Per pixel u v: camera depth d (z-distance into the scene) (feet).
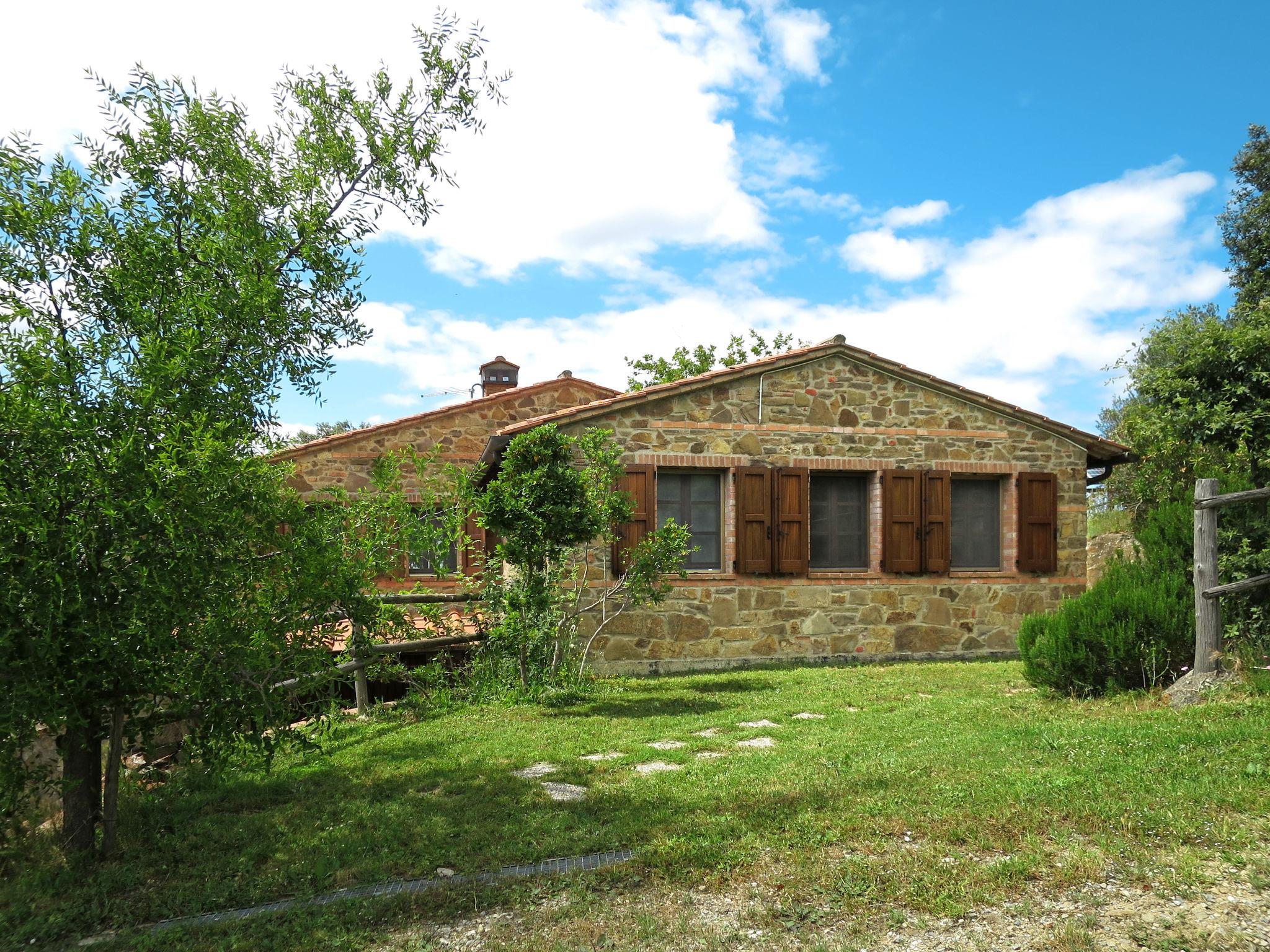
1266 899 10.26
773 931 10.18
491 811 15.08
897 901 10.75
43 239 13.71
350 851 13.33
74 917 11.61
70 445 12.25
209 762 14.37
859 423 36.65
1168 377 26.68
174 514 12.32
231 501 13.03
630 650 33.40
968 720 21.30
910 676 30.48
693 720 23.07
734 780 16.38
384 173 17.17
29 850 13.42
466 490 26.63
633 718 23.65
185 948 10.50
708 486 35.55
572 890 11.50
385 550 19.31
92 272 14.35
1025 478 38.17
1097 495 66.85
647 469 34.01
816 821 13.46
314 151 16.62
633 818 14.20
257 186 16.16
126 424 12.94
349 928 10.78
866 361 36.73
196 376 14.03
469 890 11.59
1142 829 12.35
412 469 46.19
